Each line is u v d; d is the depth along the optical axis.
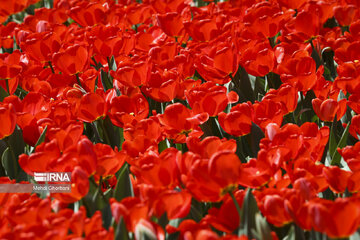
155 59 5.53
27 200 3.10
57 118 4.40
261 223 2.73
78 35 6.78
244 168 3.32
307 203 2.66
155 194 2.90
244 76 5.28
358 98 4.46
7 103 4.59
